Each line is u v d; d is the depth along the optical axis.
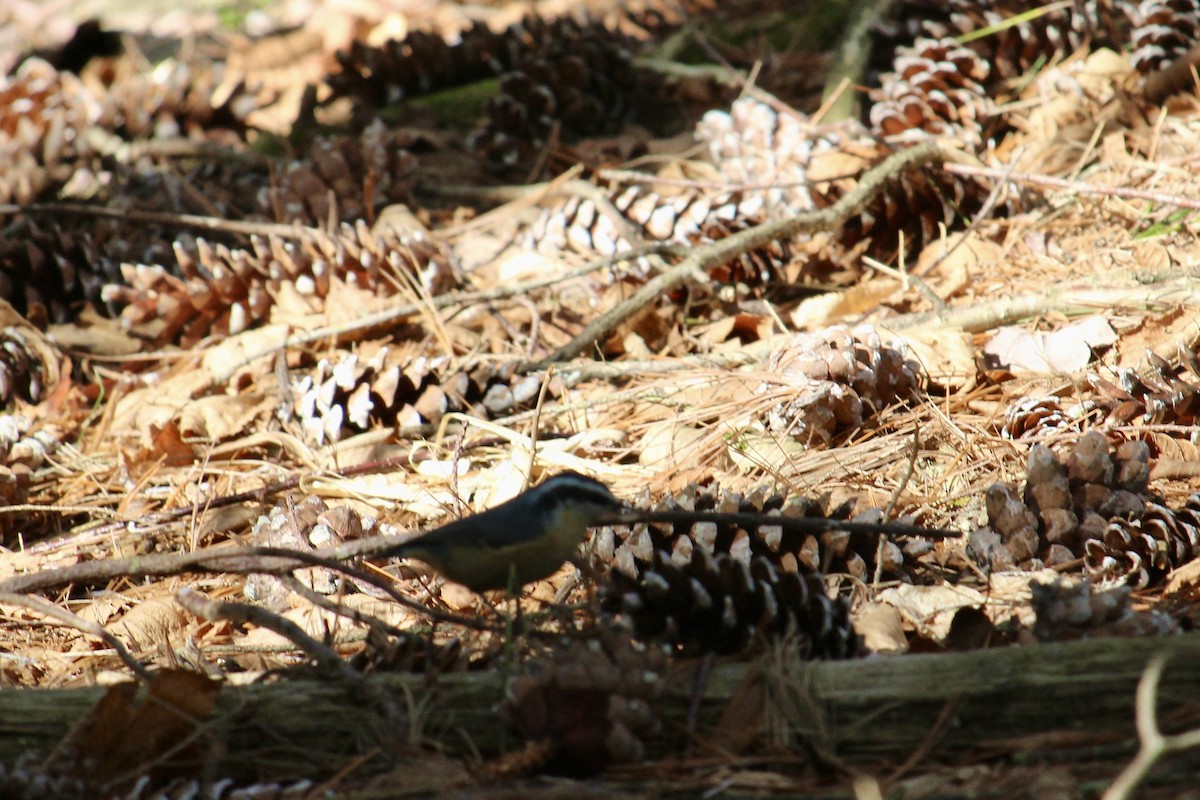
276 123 14.94
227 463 8.73
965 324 8.88
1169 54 11.77
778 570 5.38
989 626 5.44
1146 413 7.29
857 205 10.12
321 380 8.92
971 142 11.11
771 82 14.09
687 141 12.88
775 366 8.27
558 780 4.59
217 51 16.80
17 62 17.25
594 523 5.81
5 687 5.88
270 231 10.98
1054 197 10.81
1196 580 5.96
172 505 8.26
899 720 4.70
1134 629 5.05
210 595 7.23
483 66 15.49
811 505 6.28
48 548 7.80
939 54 11.63
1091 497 6.38
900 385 8.03
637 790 4.49
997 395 8.10
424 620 6.45
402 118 14.77
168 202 12.76
